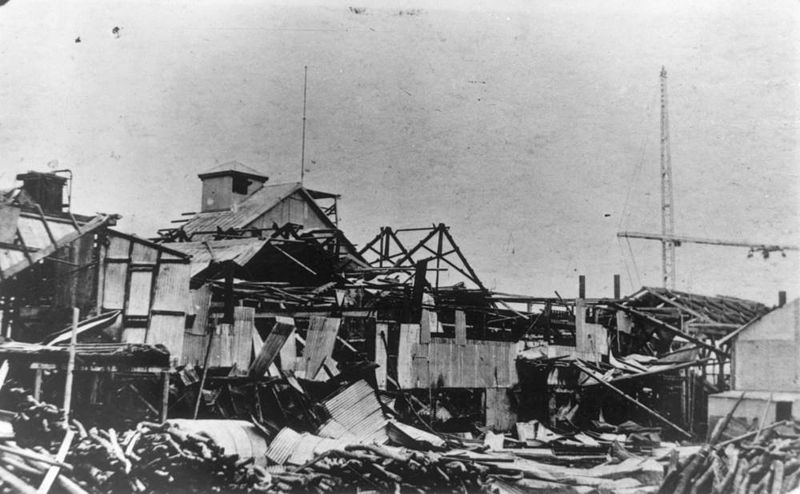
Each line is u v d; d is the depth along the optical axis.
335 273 27.19
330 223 38.84
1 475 10.52
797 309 22.31
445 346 24.50
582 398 28.48
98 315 18.42
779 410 20.97
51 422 12.26
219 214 36.03
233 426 15.94
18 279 18.09
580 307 29.30
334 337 20.12
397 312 24.58
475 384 25.47
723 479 14.85
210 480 12.97
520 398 27.41
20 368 15.05
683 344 33.75
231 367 19.28
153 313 18.70
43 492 10.62
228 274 19.62
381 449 15.75
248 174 36.75
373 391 20.06
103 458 12.12
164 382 15.50
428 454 16.22
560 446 23.56
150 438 13.20
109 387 16.30
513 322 30.39
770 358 22.56
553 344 30.19
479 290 28.11
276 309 23.95
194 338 18.77
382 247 30.53
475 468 16.09
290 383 19.02
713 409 22.20
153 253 19.02
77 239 18.70
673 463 15.73
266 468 15.86
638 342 32.09
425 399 23.47
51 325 17.83
